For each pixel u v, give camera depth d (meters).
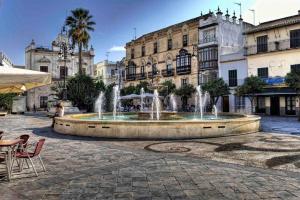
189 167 7.69
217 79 36.28
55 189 5.97
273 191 5.73
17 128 19.38
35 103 52.81
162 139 12.91
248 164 8.04
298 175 6.89
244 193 5.63
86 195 5.61
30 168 7.65
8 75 6.61
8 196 5.58
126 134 13.19
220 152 9.82
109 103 39.16
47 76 7.16
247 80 32.09
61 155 9.43
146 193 5.68
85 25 39.09
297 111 31.52
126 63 56.94
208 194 5.59
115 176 6.87
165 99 41.91
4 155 6.96
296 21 31.47
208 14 42.12
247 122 14.77
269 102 33.91
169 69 47.84
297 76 26.62
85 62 56.75
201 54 42.19
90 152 9.93
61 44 39.91
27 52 54.03
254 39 35.69
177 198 5.40
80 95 36.72
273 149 10.30
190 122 13.09
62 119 15.49
